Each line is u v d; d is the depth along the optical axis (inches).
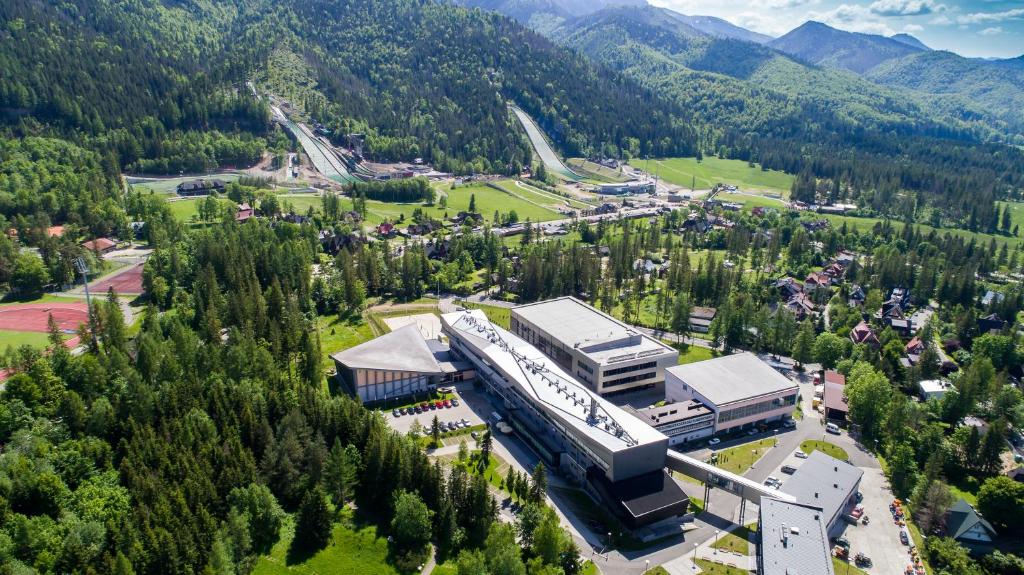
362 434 5723.4
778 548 4702.3
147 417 5698.8
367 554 4864.7
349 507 5324.8
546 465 6235.2
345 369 7480.3
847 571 4980.3
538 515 4936.0
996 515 5590.6
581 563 4928.6
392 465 5275.6
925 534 5457.7
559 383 6889.8
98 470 5064.0
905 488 5890.8
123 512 4589.1
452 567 4810.5
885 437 6737.2
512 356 7529.5
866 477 6254.9
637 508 5329.7
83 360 6417.3
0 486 4505.4
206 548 4355.3
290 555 4773.6
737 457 6530.5
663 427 6574.8
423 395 7534.5
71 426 5556.1
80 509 4616.1
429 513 5034.5
